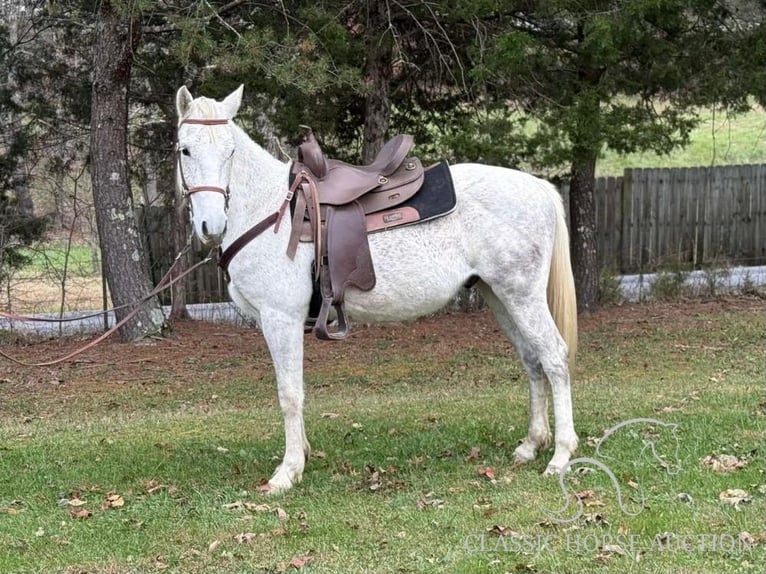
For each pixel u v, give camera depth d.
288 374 5.14
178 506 4.88
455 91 11.75
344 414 7.13
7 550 4.30
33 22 12.27
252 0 10.59
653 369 8.75
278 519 4.56
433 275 5.11
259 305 5.13
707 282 13.80
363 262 5.00
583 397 7.27
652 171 15.03
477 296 13.00
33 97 12.49
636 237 15.12
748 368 8.46
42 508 4.97
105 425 7.19
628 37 9.77
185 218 12.88
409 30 11.11
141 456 6.02
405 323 12.08
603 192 14.82
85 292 15.66
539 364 5.47
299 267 5.01
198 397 8.41
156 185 14.24
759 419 6.03
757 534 4.00
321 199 5.04
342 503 4.78
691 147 26.23
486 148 9.78
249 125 12.13
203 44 8.94
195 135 4.75
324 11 10.03
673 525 4.16
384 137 11.28
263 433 6.61
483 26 10.20
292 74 9.08
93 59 11.11
